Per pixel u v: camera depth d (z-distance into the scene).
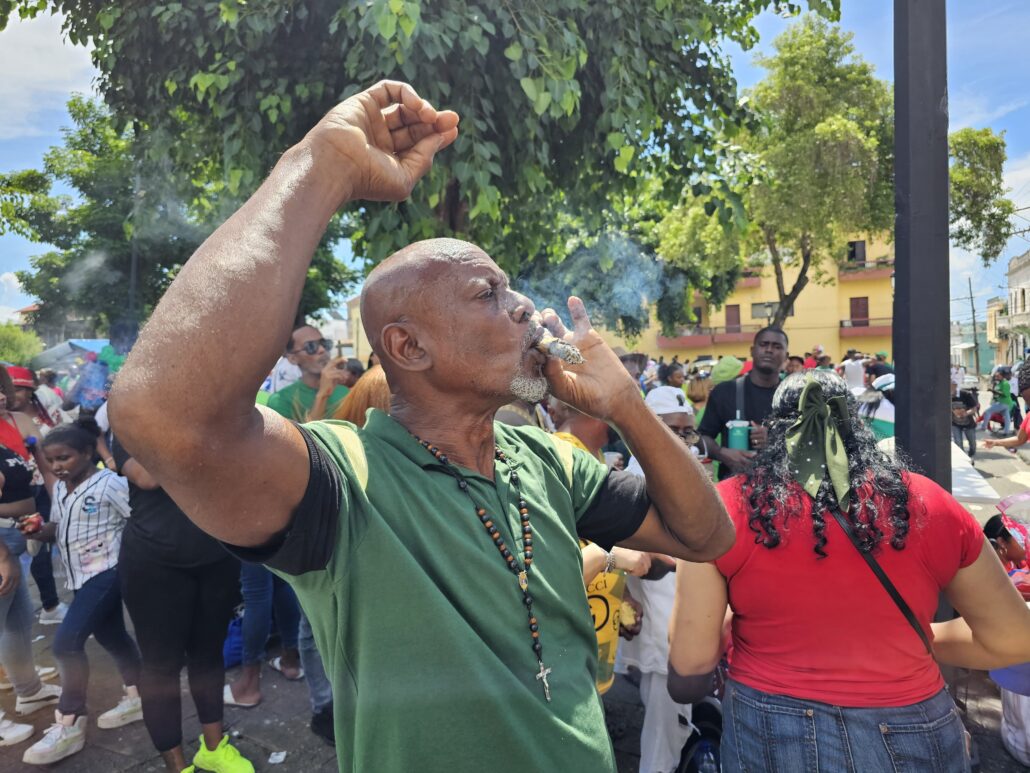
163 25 2.44
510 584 0.90
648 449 1.02
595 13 2.98
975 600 1.51
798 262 10.70
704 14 3.33
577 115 3.09
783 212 7.62
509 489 1.00
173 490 0.69
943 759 1.38
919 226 2.33
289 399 3.24
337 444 0.89
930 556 1.42
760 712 1.46
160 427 0.64
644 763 2.39
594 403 0.97
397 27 2.33
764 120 3.96
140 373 0.65
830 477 1.46
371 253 2.85
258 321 0.67
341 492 0.83
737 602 1.53
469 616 0.87
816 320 17.88
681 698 1.60
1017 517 2.59
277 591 3.25
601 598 2.08
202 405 0.65
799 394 1.57
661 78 3.27
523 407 2.17
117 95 2.58
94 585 2.28
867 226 7.79
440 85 2.63
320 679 2.73
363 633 0.83
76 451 2.23
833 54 7.56
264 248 0.71
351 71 2.57
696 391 4.81
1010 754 2.61
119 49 2.53
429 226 2.91
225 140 2.61
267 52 2.69
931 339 2.33
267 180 0.78
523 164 3.08
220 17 2.49
